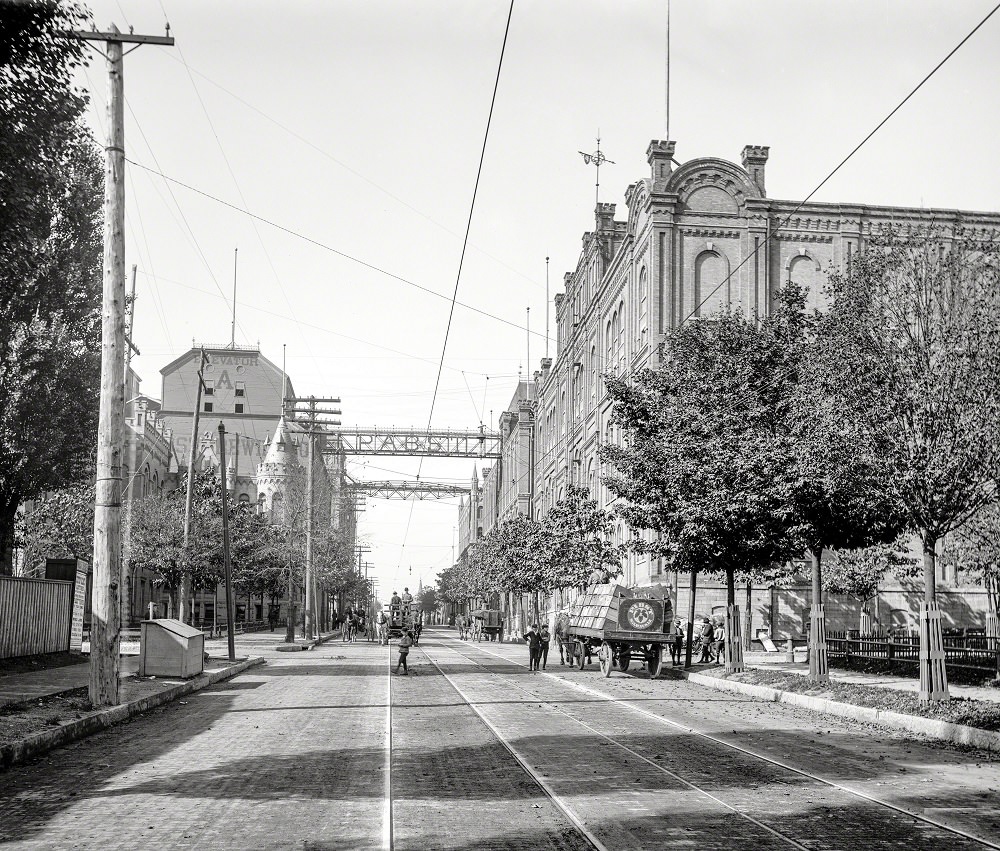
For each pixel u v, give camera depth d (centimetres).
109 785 1122
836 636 3209
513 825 920
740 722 1834
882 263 2014
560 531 5075
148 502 5725
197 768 1235
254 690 2448
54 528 4034
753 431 2747
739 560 2891
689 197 4581
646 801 1033
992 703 1808
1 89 1130
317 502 7250
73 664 2912
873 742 1571
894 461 1881
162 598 8088
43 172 1215
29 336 2612
